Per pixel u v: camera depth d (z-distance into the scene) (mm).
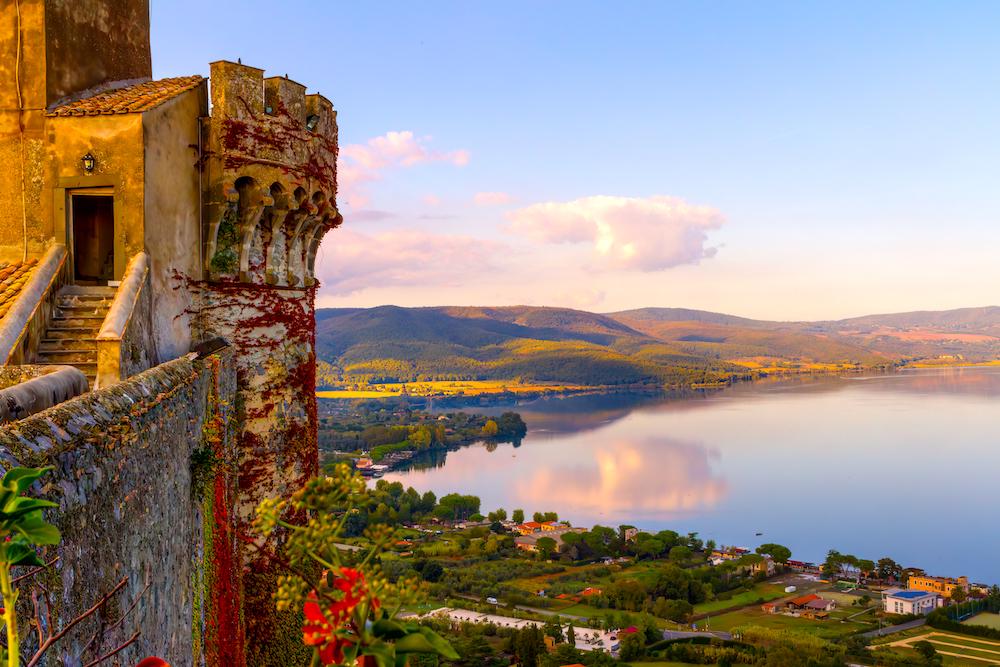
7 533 3426
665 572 141500
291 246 17812
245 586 16172
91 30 15930
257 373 16969
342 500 3584
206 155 16234
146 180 14203
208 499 12266
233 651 14445
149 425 8461
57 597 5465
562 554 160125
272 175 16688
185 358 12344
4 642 4539
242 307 16750
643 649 104875
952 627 119188
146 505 8172
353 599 3229
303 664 17219
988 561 148125
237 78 16234
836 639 113062
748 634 112562
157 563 8641
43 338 13438
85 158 14203
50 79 14688
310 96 17766
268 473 17016
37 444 5656
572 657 97188
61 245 14414
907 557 152250
